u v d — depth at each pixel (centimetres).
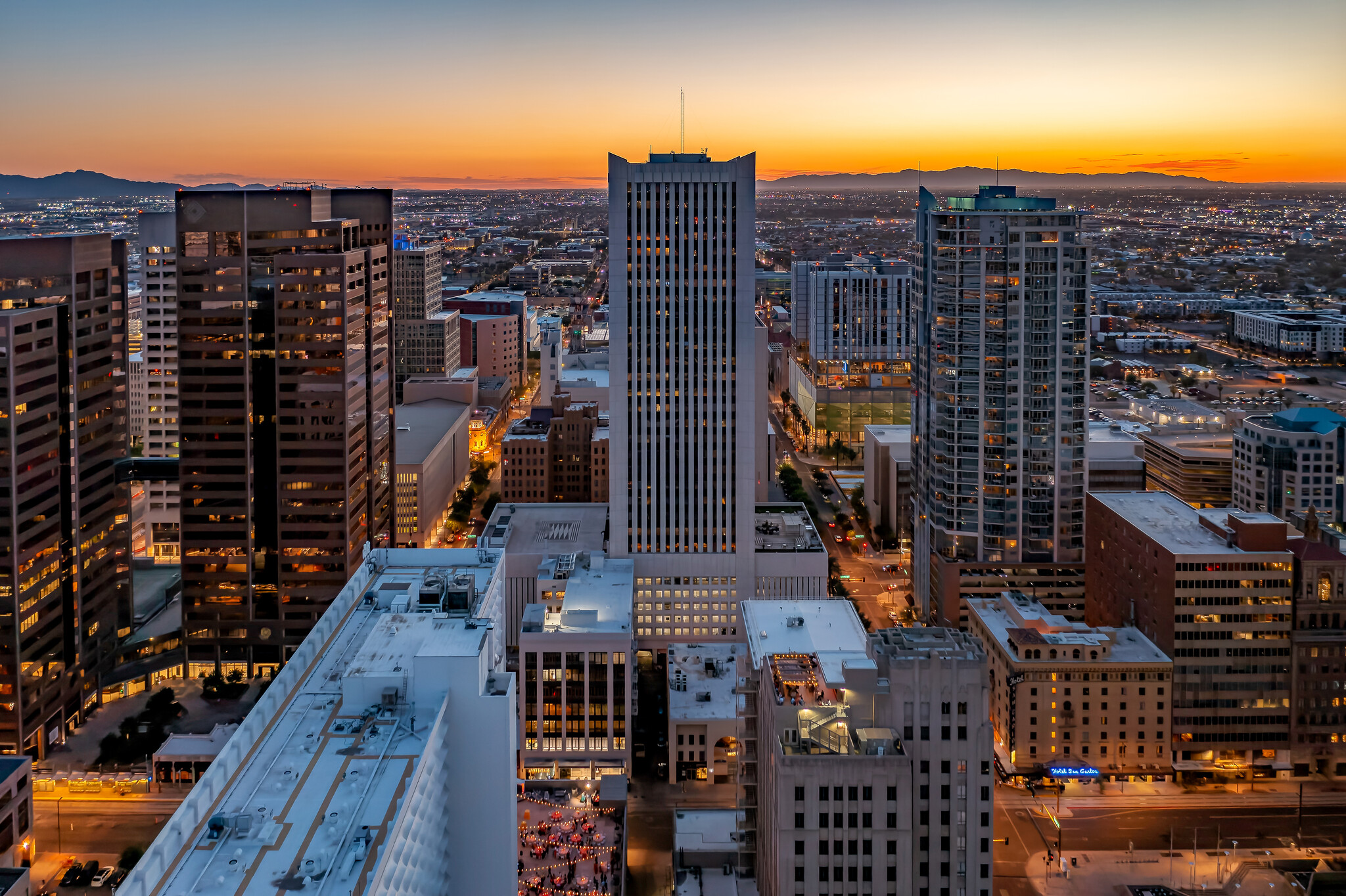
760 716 18888
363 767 11888
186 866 10156
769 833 17750
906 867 16162
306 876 9938
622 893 19000
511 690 13650
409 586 17575
